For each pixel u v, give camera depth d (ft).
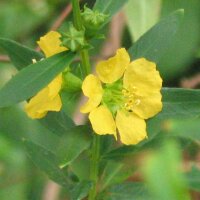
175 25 0.74
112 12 0.70
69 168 0.80
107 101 0.69
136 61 0.68
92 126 0.67
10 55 0.75
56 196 0.93
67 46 0.62
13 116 0.88
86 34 0.65
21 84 0.62
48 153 0.77
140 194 0.77
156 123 0.71
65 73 0.66
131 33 0.99
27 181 0.87
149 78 0.68
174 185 0.37
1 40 0.75
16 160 0.67
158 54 0.74
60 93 0.67
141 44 0.74
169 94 0.71
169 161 0.38
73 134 0.69
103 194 0.77
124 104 0.69
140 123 0.69
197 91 0.71
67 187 0.77
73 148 0.68
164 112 0.72
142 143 0.72
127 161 0.74
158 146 0.71
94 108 0.68
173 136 0.70
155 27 0.74
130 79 0.68
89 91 0.66
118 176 0.78
